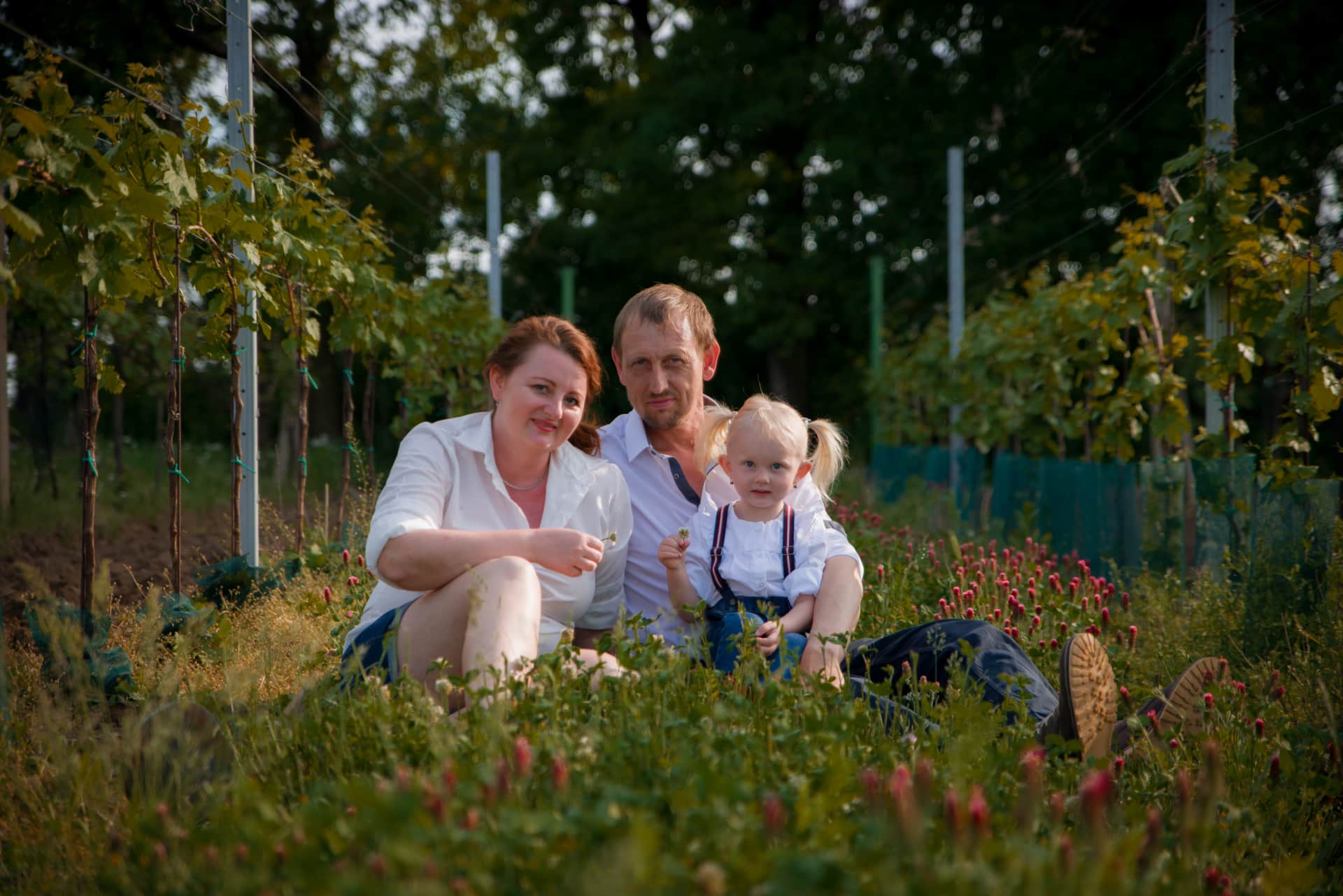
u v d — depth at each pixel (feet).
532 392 11.01
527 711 7.92
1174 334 22.82
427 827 6.09
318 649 11.75
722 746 7.47
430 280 31.78
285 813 7.02
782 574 12.10
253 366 18.85
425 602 10.04
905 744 8.91
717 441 12.92
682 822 6.25
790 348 82.74
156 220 13.42
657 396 12.78
